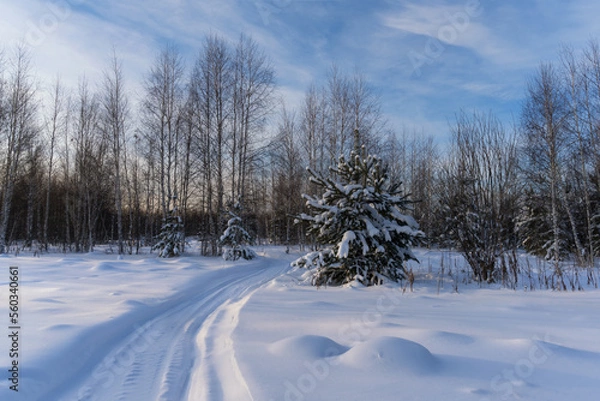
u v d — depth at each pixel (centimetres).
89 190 2738
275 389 272
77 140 2728
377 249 866
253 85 2105
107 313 532
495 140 971
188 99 2248
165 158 2284
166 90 2236
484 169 960
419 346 326
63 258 1677
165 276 1048
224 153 2106
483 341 371
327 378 289
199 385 318
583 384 268
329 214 911
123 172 2808
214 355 397
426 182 2891
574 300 651
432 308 579
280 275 1217
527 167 1905
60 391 310
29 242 2583
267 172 2830
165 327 530
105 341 435
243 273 1263
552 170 1688
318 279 893
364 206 920
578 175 1897
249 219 2442
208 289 894
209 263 1552
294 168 2830
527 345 350
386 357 312
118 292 734
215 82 2066
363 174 941
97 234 4122
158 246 1970
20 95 2069
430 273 1094
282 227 3531
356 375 293
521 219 1991
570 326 451
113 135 2253
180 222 2041
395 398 251
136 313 563
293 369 313
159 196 2944
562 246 1861
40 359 332
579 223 1906
